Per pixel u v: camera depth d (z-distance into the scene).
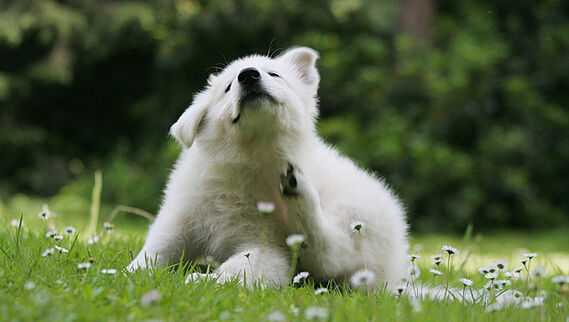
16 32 16.70
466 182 14.81
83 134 19.55
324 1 16.64
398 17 17.14
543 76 16.09
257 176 4.45
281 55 5.52
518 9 17.09
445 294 3.95
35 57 18.12
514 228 15.29
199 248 4.66
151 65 18.92
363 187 4.57
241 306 3.28
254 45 16.98
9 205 16.03
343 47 16.94
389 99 15.75
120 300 3.13
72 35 17.31
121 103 19.97
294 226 4.22
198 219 4.55
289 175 4.02
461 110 15.10
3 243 4.48
